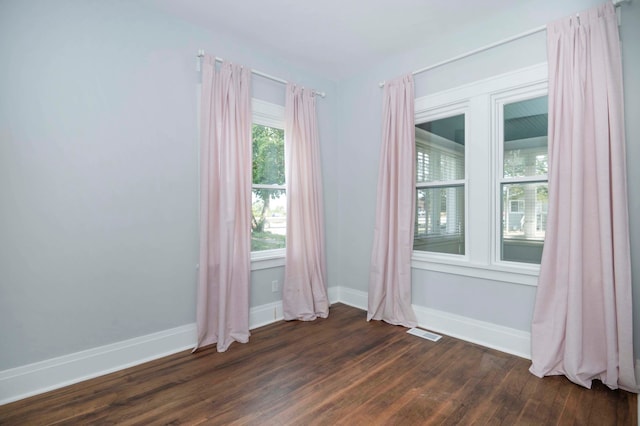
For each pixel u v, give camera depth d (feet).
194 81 8.63
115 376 7.00
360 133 11.75
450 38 9.26
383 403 5.98
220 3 7.72
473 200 8.86
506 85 8.16
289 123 10.51
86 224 6.97
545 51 7.58
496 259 8.62
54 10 6.57
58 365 6.62
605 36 6.56
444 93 9.36
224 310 8.48
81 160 6.90
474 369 7.23
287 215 10.47
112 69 7.29
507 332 8.15
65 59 6.69
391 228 10.13
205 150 8.38
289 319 10.52
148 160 7.83
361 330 9.64
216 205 8.66
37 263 6.41
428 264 9.73
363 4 7.79
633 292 6.51
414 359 7.72
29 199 6.33
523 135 8.20
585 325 6.72
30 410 5.79
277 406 5.90
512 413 5.67
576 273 6.63
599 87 6.58
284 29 8.89
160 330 8.03
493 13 8.23
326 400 6.08
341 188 12.44
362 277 11.81
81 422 5.47
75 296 6.85
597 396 6.15
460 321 9.04
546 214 7.66
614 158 6.37
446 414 5.66
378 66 11.07
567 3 7.20
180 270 8.38
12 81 6.13
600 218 6.46
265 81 10.27
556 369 6.93
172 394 6.30
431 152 9.99
